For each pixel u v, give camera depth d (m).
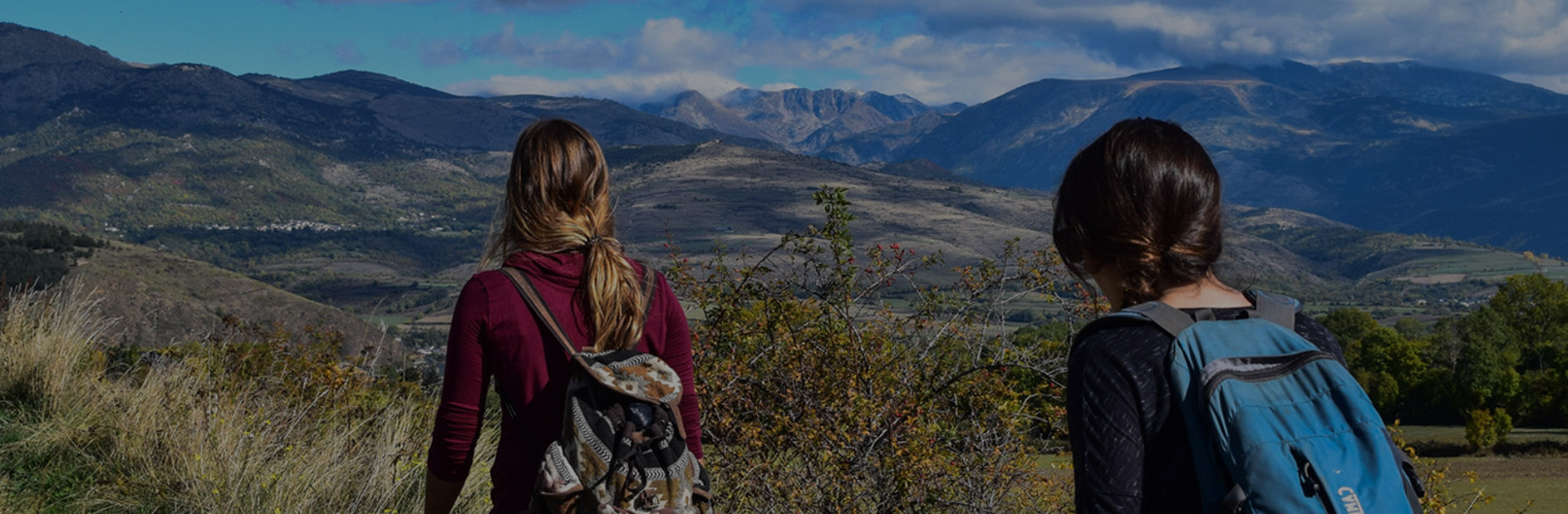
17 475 3.62
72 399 4.36
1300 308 1.32
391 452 3.85
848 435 4.73
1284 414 1.11
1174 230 1.24
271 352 5.18
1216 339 1.18
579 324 1.63
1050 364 5.11
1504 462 46.06
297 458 3.87
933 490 4.81
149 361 4.98
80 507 3.45
